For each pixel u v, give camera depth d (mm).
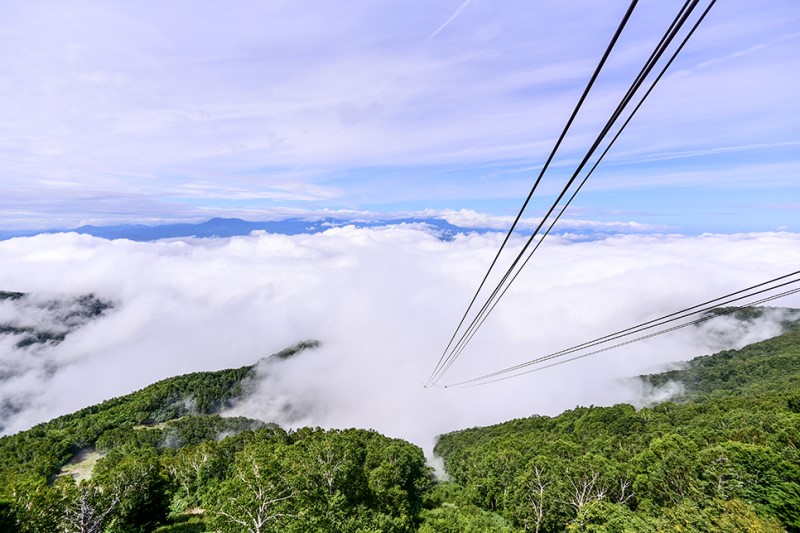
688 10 5141
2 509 30828
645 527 35094
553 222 9891
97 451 116188
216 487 36312
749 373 167500
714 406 94375
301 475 34875
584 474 49875
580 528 39938
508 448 81812
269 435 85500
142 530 42312
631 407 114625
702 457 42281
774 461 36625
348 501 38281
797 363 158500
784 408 71625
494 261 13953
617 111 6672
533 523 50688
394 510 48219
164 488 47688
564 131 6895
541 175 8414
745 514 31859
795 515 33000
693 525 32781
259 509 28281
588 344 16984
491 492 64750
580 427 106812
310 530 27750
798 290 10633
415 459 73062
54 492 35344
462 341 27578
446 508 63031
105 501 39031
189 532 42688
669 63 5777
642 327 14227
